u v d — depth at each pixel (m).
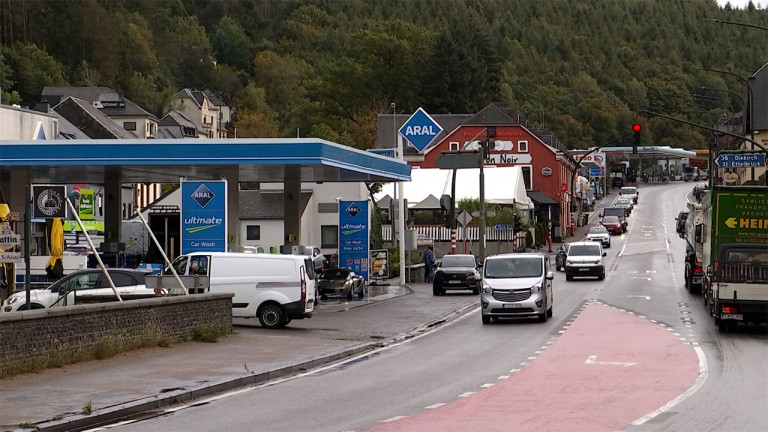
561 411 14.92
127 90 165.25
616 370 20.45
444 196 58.25
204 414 15.44
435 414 14.89
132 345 23.44
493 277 35.38
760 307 29.39
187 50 199.00
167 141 37.84
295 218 45.34
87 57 161.38
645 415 14.39
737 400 15.94
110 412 15.06
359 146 137.50
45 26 159.12
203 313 27.02
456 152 57.38
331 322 34.25
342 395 17.47
